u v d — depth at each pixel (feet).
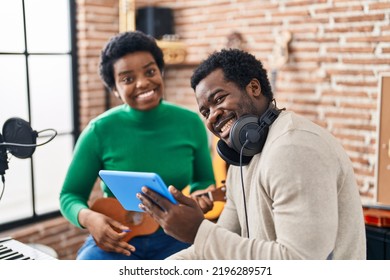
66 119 12.26
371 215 7.37
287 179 3.44
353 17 9.50
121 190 4.26
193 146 7.07
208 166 7.36
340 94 9.92
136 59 6.43
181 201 3.77
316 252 3.35
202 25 12.55
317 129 3.73
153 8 12.41
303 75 10.50
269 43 11.08
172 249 6.50
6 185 11.19
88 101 12.26
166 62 12.34
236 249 3.62
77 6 11.98
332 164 3.57
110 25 12.64
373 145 9.50
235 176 4.54
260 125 3.91
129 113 6.75
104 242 6.01
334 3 9.75
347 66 9.73
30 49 11.18
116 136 6.69
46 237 11.33
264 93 4.09
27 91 11.07
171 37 12.85
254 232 4.00
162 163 6.74
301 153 3.47
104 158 6.72
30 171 11.12
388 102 7.75
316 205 3.38
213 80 3.97
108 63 6.63
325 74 10.11
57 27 11.75
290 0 10.52
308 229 3.34
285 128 3.67
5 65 10.66
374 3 9.14
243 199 4.29
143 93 6.55
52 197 12.11
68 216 6.49
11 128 5.20
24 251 5.01
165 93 13.78
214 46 12.34
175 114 6.98
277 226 3.51
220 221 4.99
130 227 6.48
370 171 9.62
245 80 3.94
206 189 6.59
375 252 7.28
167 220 3.78
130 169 6.65
